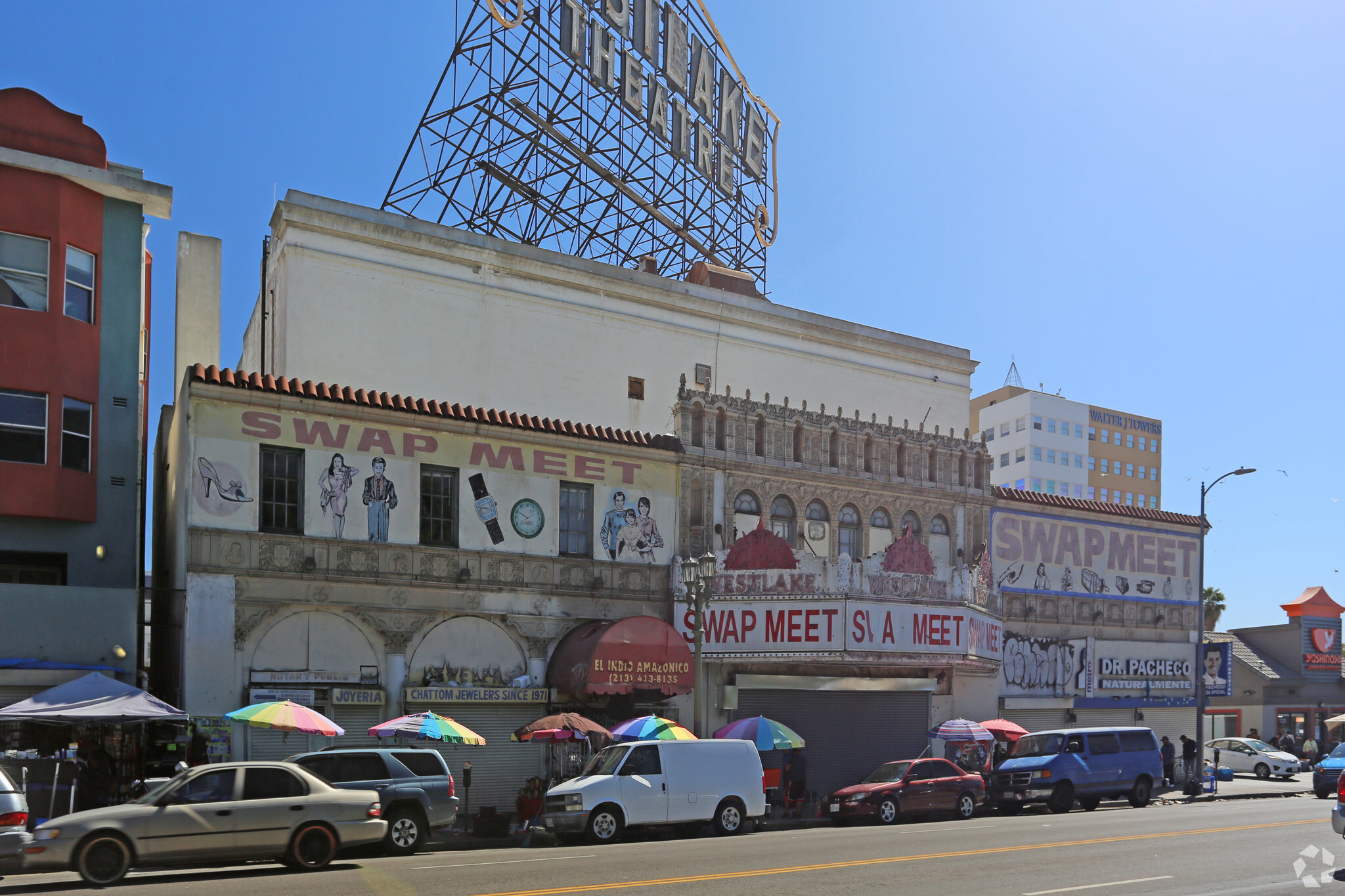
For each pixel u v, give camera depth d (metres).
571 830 20.45
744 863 16.14
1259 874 15.08
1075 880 14.38
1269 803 30.97
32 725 22.45
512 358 35.75
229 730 22.81
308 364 31.95
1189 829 21.78
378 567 25.12
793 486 32.16
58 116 25.38
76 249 25.28
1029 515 37.78
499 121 36.38
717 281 42.78
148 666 29.34
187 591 22.86
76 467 24.83
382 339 33.34
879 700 32.16
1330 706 56.09
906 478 34.84
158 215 26.88
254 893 13.46
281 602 23.84
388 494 25.56
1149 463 108.75
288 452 24.64
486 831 22.28
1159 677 39.78
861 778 31.42
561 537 28.05
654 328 38.94
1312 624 56.47
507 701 26.12
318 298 32.44
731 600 29.20
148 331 35.03
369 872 15.63
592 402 37.16
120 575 25.12
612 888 13.49
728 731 26.38
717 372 40.25
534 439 27.73
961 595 31.47
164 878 15.30
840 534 33.12
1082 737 29.33
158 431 31.80
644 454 29.47
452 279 34.97
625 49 40.03
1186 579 41.91
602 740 26.95
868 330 44.34
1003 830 21.97
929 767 27.03
